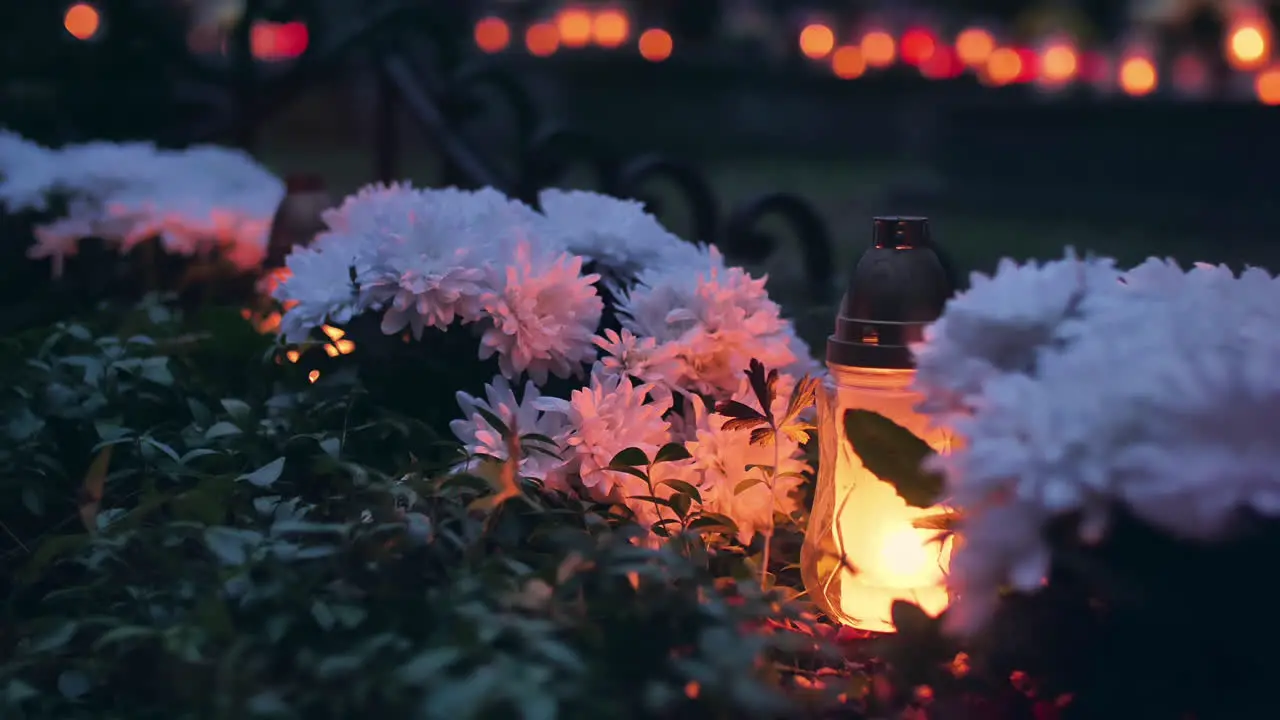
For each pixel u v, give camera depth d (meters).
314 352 2.12
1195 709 1.27
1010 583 1.32
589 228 2.14
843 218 10.32
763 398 1.69
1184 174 9.79
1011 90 11.80
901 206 11.64
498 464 1.56
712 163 15.29
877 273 1.59
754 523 1.84
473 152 4.02
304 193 2.96
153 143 3.70
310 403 2.02
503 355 1.87
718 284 1.93
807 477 2.08
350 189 8.71
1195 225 9.28
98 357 2.28
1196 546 1.22
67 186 3.04
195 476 1.87
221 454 1.88
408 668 1.24
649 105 16.03
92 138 4.43
